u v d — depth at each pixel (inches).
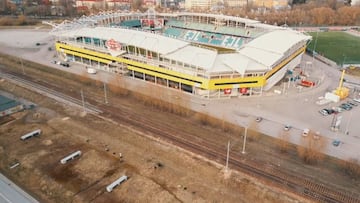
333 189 2482.8
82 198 2365.9
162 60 4554.6
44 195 2410.2
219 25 6934.1
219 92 4244.6
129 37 4911.4
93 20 6333.7
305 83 4781.0
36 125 3415.4
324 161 2856.8
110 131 3299.7
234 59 4409.5
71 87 4500.5
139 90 4394.7
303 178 2605.8
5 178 2591.0
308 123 3614.7
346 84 4923.7
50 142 3090.6
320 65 6003.9
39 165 2736.2
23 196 2395.4
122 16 7032.5
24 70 5226.4
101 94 4261.8
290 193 2433.6
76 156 2856.8
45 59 5851.4
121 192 2427.4
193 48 4667.8
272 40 4995.1
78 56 5556.1
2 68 5324.8
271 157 2893.7
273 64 4343.0
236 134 3292.3
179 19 7495.1
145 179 2564.0
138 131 3302.2
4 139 3132.4
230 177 2605.8
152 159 2829.7
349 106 4104.3
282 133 3344.0
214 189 2470.5
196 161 2807.6
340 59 6633.9
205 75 4138.8
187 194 2407.7
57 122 3484.3
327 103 4192.9
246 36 6437.0
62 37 5649.6
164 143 3085.6
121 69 5049.2
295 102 4195.4
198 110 3863.2
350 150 3068.4
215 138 3203.7
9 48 6624.0
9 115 3646.7
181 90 4483.3
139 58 4751.5
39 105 3924.7
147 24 7445.9
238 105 4045.3
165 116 3671.3
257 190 2463.1
